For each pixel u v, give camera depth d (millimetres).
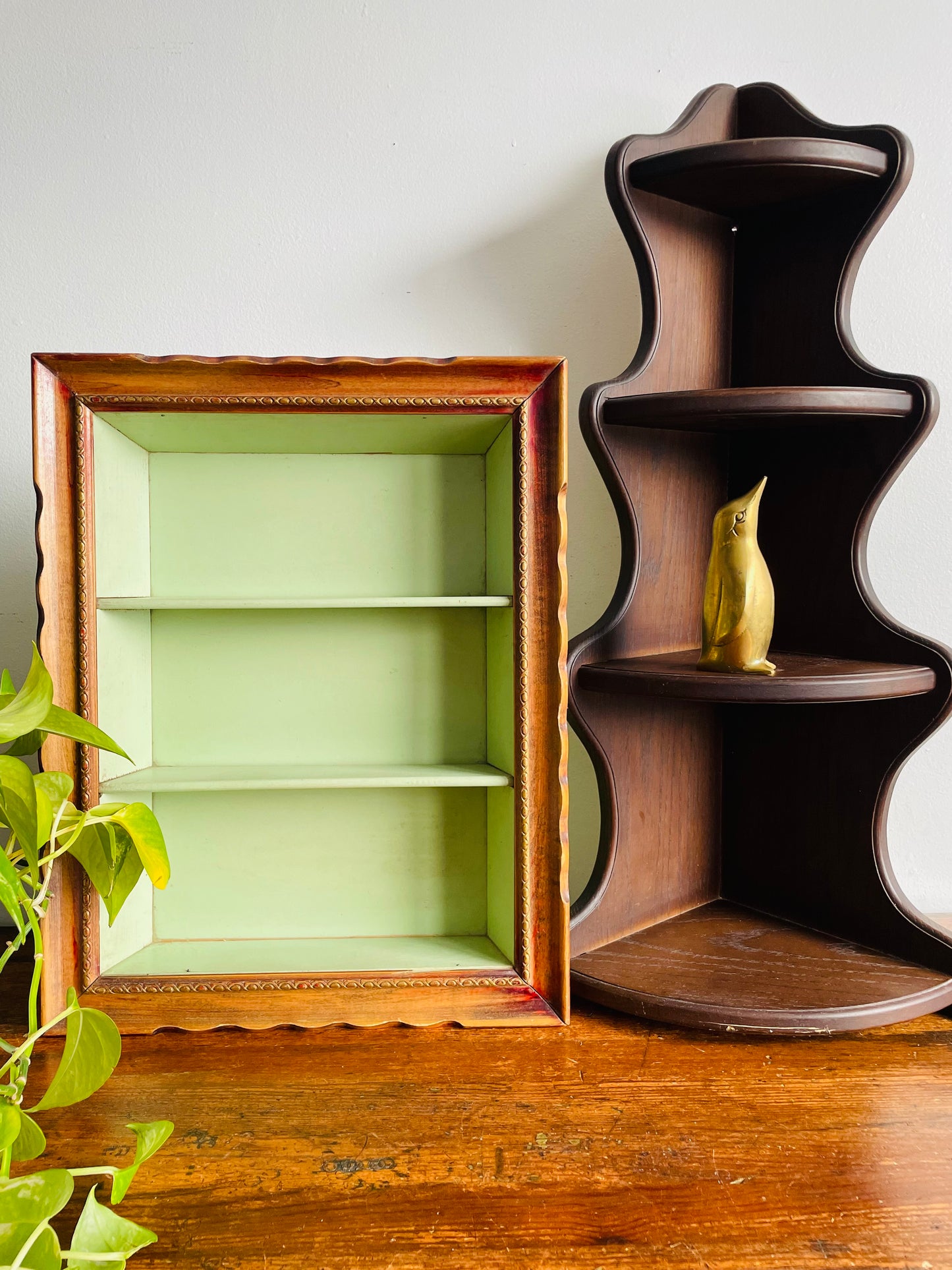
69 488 970
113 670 1054
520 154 1266
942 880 1321
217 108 1249
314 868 1184
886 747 1098
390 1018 1012
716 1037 1001
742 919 1215
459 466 1198
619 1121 837
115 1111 856
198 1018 1002
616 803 1124
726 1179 752
